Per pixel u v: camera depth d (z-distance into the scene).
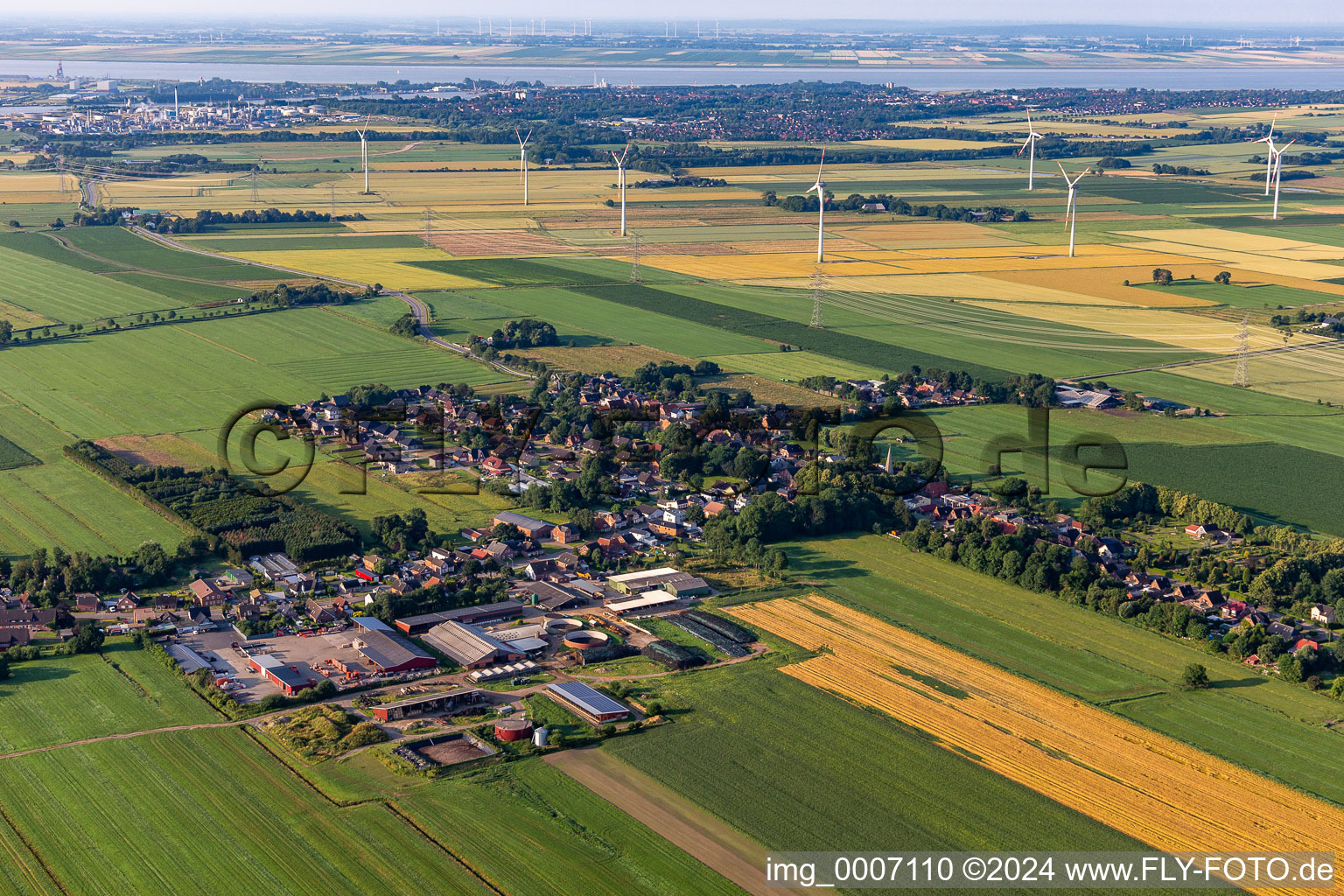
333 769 182.62
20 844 165.00
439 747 189.50
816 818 171.50
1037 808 174.50
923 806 174.50
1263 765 185.62
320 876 158.62
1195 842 167.38
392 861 161.38
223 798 175.00
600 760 185.62
